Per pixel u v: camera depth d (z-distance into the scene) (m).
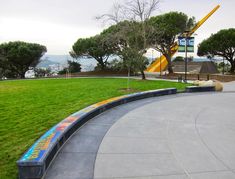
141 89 19.06
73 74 51.12
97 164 5.52
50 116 9.34
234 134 7.74
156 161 5.70
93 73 50.34
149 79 33.06
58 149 6.22
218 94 17.03
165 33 39.78
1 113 9.90
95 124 8.79
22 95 15.41
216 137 7.43
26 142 6.50
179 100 14.19
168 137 7.41
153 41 37.59
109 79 33.28
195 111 11.08
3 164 5.25
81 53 52.00
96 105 10.67
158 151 6.30
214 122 9.17
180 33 40.66
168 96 15.86
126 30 26.14
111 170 5.24
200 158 5.88
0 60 49.22
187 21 41.75
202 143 6.90
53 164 5.48
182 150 6.37
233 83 26.19
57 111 10.23
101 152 6.21
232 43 46.53
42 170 4.77
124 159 5.80
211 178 4.92
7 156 5.64
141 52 27.17
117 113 10.56
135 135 7.58
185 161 5.70
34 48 52.81
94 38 49.12
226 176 5.00
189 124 8.88
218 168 5.36
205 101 13.86
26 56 51.12
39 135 7.06
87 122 9.02
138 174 5.07
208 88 18.69
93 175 5.02
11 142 6.51
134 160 5.75
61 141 6.49
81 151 6.26
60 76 47.28
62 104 11.88
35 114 9.70
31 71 56.31
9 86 22.75
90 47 49.72
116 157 5.92
